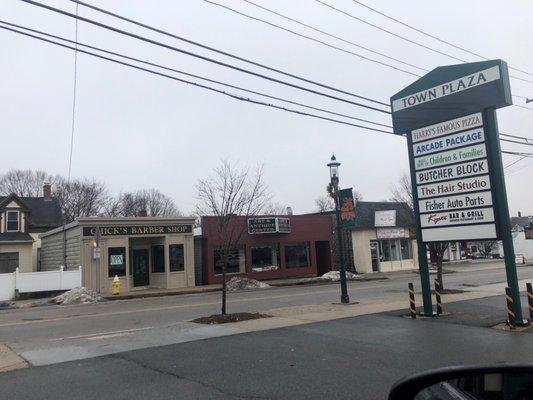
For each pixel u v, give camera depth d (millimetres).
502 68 12828
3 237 38312
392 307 15961
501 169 12891
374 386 7117
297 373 7949
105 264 29266
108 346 10664
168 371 8273
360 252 41594
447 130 13906
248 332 11859
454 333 11195
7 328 14836
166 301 23078
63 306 23266
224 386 7309
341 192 18406
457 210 13594
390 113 16609
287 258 36906
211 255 33281
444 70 14016
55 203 49875
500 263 50875
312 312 15336
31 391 7285
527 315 13609
